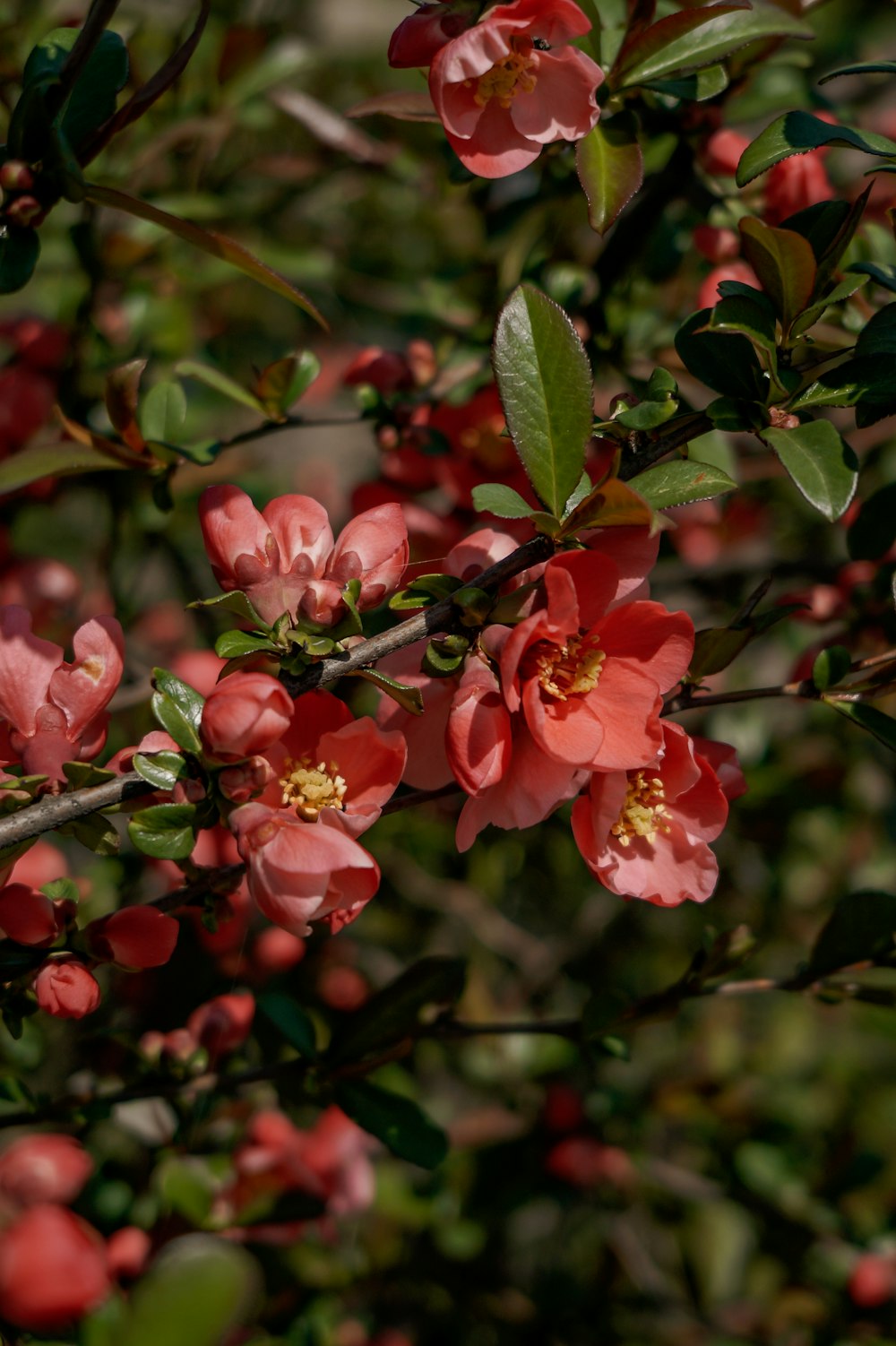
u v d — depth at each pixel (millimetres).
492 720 698
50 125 727
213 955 934
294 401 828
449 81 713
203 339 1226
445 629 707
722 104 841
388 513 725
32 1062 859
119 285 1009
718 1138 1023
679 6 810
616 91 759
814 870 1217
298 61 1041
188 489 1045
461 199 1058
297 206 1244
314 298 1198
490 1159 999
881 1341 926
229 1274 659
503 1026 804
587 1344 998
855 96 1146
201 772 697
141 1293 658
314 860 687
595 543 713
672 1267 1142
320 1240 898
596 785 706
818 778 1157
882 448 912
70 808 696
